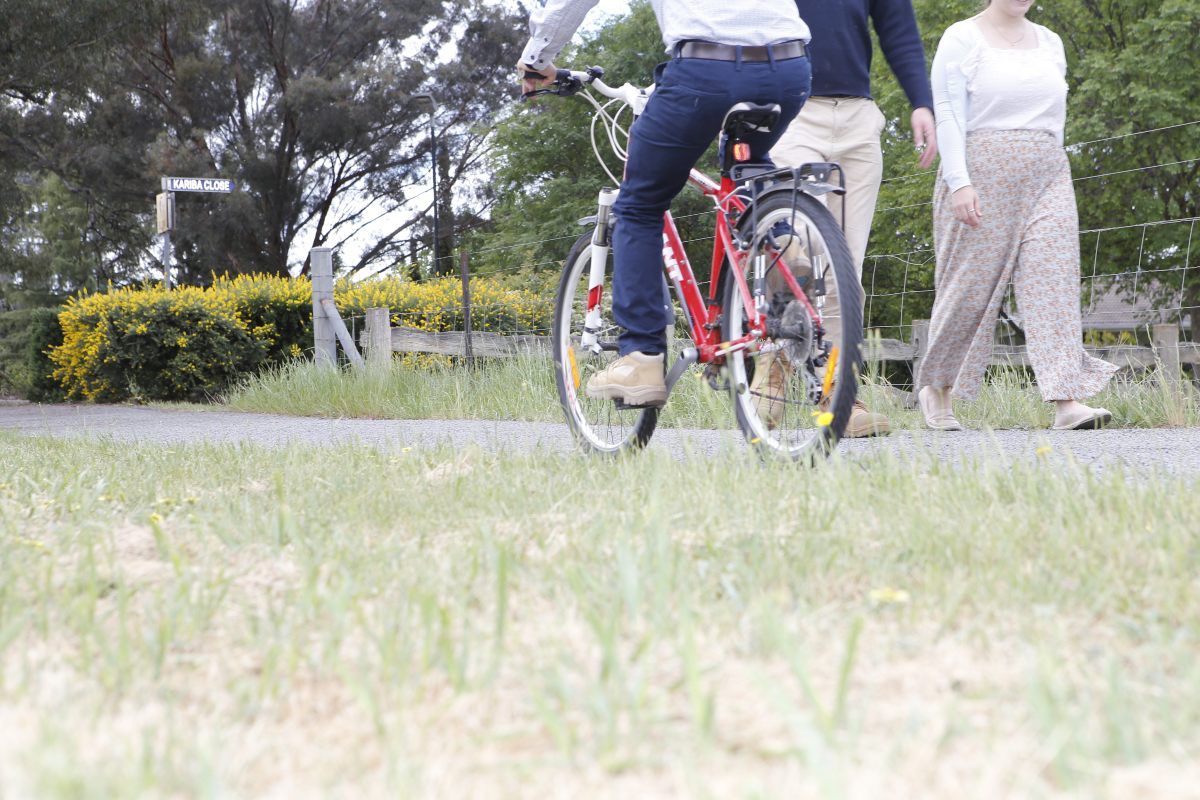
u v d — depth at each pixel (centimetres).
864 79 449
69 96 2233
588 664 139
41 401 1725
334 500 276
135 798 97
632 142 340
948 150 466
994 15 473
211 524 246
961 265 480
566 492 270
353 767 109
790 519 225
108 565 208
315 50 3778
